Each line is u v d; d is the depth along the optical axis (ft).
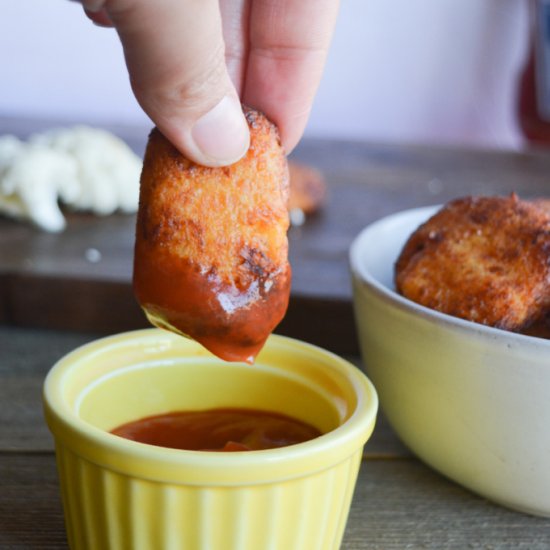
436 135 4.34
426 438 1.25
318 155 2.85
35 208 1.94
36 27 3.84
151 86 1.01
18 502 1.22
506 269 1.24
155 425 1.21
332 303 1.59
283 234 1.08
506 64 4.21
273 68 1.22
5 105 3.97
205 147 1.04
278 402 1.23
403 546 1.19
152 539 1.05
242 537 1.05
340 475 1.08
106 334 1.63
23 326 1.64
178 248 1.05
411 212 1.52
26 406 1.40
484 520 1.24
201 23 0.98
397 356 1.24
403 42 4.16
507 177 2.71
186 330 1.07
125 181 2.12
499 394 1.17
